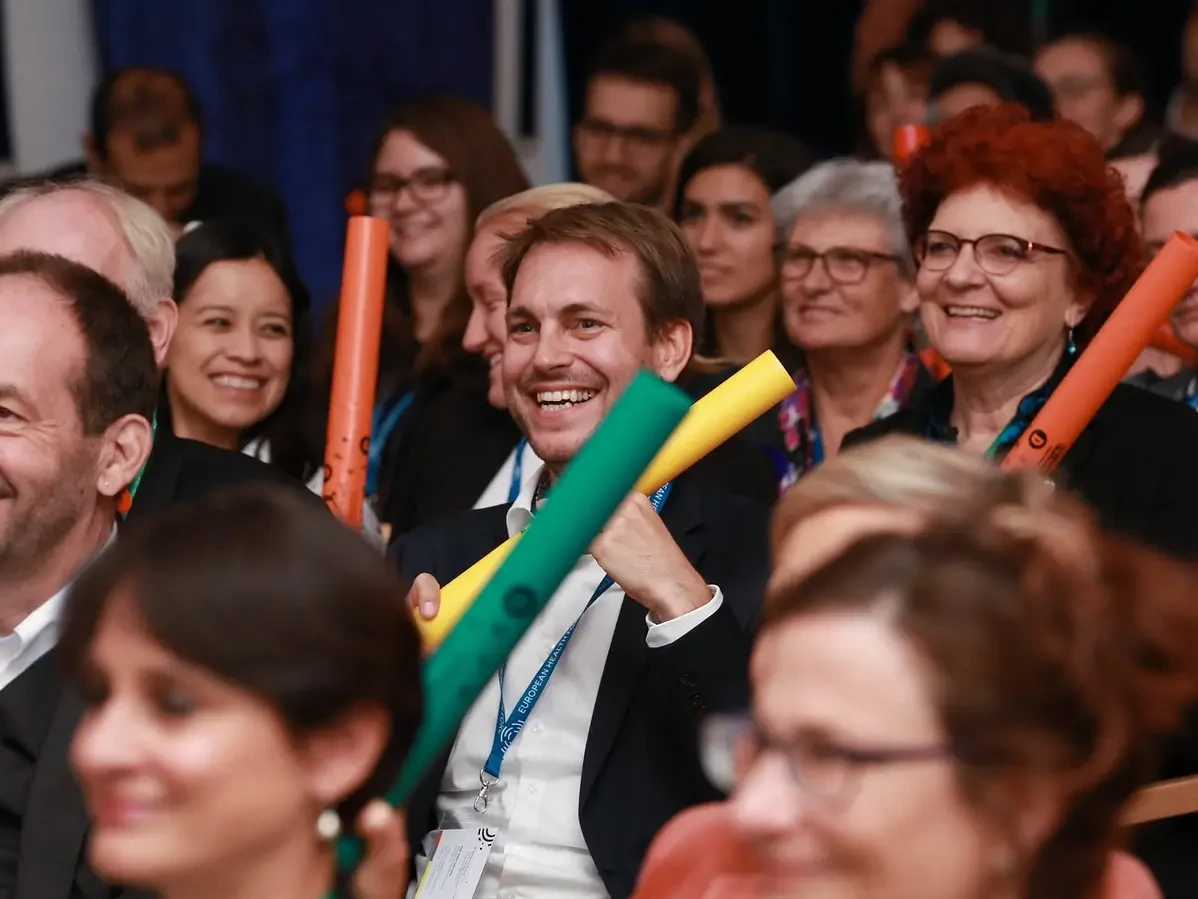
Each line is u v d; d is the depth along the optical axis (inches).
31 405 268.5
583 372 308.5
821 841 134.3
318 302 659.4
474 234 446.0
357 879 150.4
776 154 500.4
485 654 185.9
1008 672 133.9
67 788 259.6
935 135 346.6
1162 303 299.9
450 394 449.4
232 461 335.0
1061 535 149.9
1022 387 341.7
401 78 677.9
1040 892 143.0
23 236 364.5
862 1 622.5
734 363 455.8
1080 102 587.5
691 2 647.1
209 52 666.2
